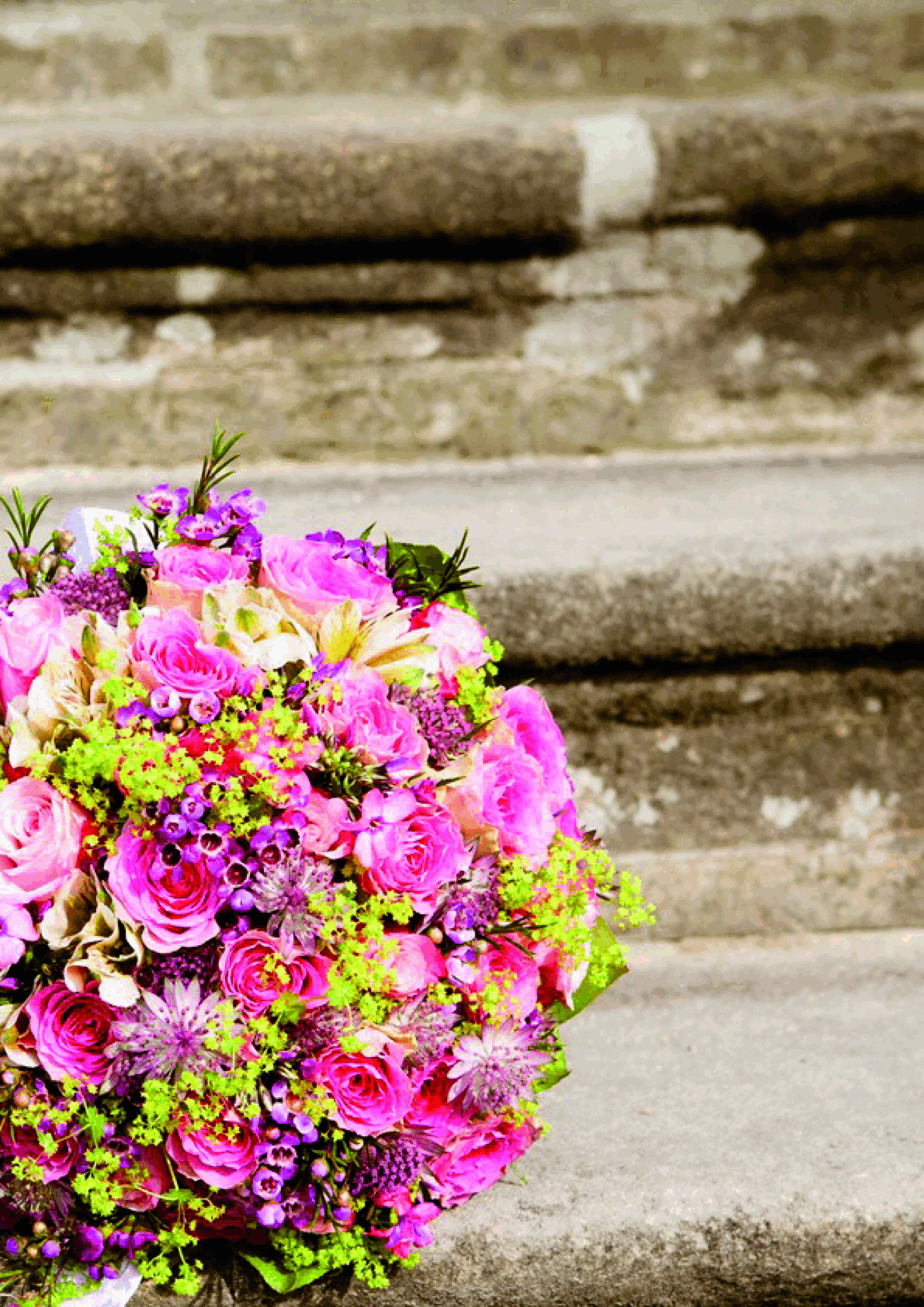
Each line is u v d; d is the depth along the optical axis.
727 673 2.02
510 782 1.79
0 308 2.18
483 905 1.77
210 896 1.73
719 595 1.99
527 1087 1.78
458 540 2.01
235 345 2.20
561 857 1.79
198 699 1.74
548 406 2.23
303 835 1.74
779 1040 1.93
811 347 2.25
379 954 1.74
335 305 2.21
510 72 2.66
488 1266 1.78
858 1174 1.81
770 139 2.21
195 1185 1.75
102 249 2.17
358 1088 1.75
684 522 2.05
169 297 2.19
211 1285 1.77
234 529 1.79
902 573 2.00
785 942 2.04
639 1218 1.79
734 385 2.25
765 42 2.68
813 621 2.00
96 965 1.72
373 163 2.17
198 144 2.17
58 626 1.76
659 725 2.02
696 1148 1.83
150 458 2.20
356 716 1.75
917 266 2.25
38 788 1.74
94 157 2.15
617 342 2.23
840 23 2.68
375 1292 1.78
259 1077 1.74
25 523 1.83
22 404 2.19
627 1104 1.87
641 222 2.22
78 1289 1.76
